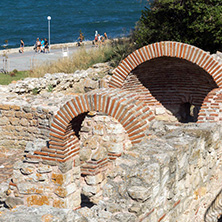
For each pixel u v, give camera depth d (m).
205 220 7.50
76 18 108.75
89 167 8.85
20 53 30.80
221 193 8.47
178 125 7.86
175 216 6.04
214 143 7.61
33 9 130.88
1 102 12.71
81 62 21.84
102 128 9.36
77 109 8.02
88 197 8.94
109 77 13.37
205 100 10.29
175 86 14.11
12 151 12.72
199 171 6.96
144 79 13.91
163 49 11.88
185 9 17.83
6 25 99.62
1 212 4.14
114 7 128.00
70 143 7.91
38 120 12.17
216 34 17.34
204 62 11.40
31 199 7.61
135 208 4.73
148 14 19.36
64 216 4.09
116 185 5.07
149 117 8.23
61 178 7.44
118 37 24.41
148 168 5.03
